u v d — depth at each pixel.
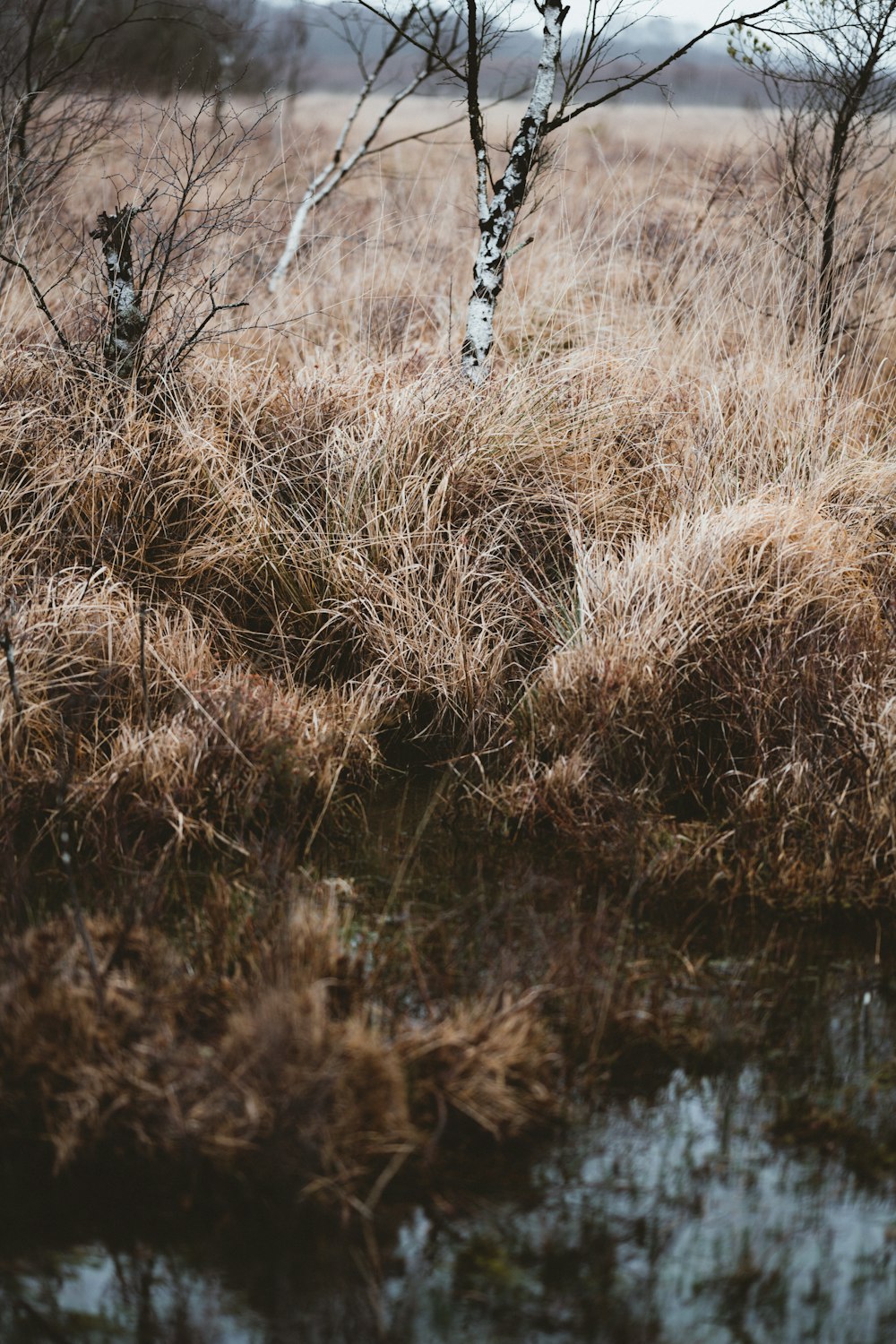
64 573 4.56
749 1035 2.91
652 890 3.53
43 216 6.73
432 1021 2.77
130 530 4.80
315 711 4.23
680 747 4.22
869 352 6.70
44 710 3.97
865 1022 2.98
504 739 4.32
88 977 2.75
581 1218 2.38
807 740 3.94
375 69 7.93
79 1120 2.44
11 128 6.50
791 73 6.68
